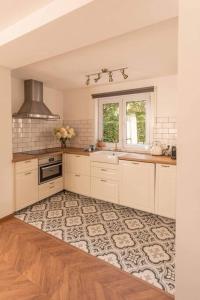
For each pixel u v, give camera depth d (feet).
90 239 7.93
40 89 12.67
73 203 11.64
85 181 12.44
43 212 10.39
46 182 11.98
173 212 9.48
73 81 12.59
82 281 5.76
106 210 10.72
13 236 8.13
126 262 6.59
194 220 3.73
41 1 5.02
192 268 3.83
